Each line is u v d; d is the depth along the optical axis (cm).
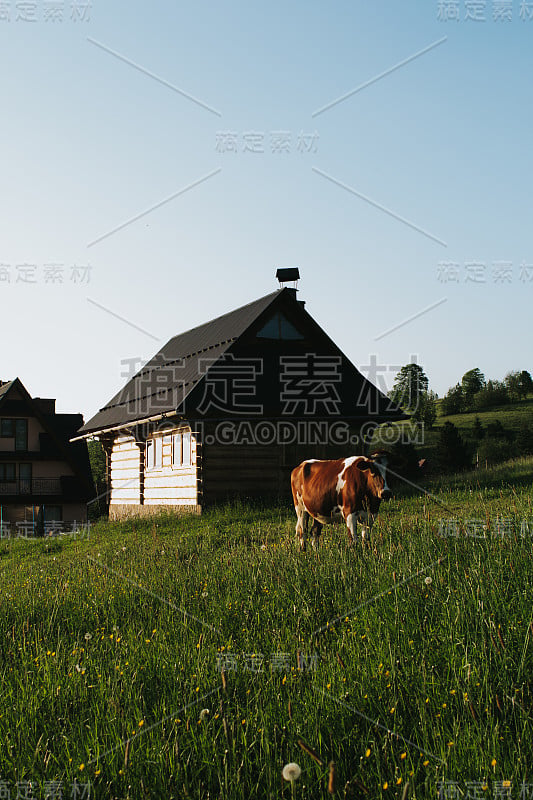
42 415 3862
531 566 713
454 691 455
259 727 440
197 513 2081
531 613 573
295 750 412
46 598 949
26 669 612
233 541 1470
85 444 4519
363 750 412
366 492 1228
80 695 524
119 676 549
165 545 1524
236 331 2347
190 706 479
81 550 1770
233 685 510
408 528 1194
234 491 2141
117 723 459
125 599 873
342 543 1191
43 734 460
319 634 629
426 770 386
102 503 4891
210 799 385
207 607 778
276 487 2175
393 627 593
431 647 550
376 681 493
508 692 461
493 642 510
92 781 399
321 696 468
